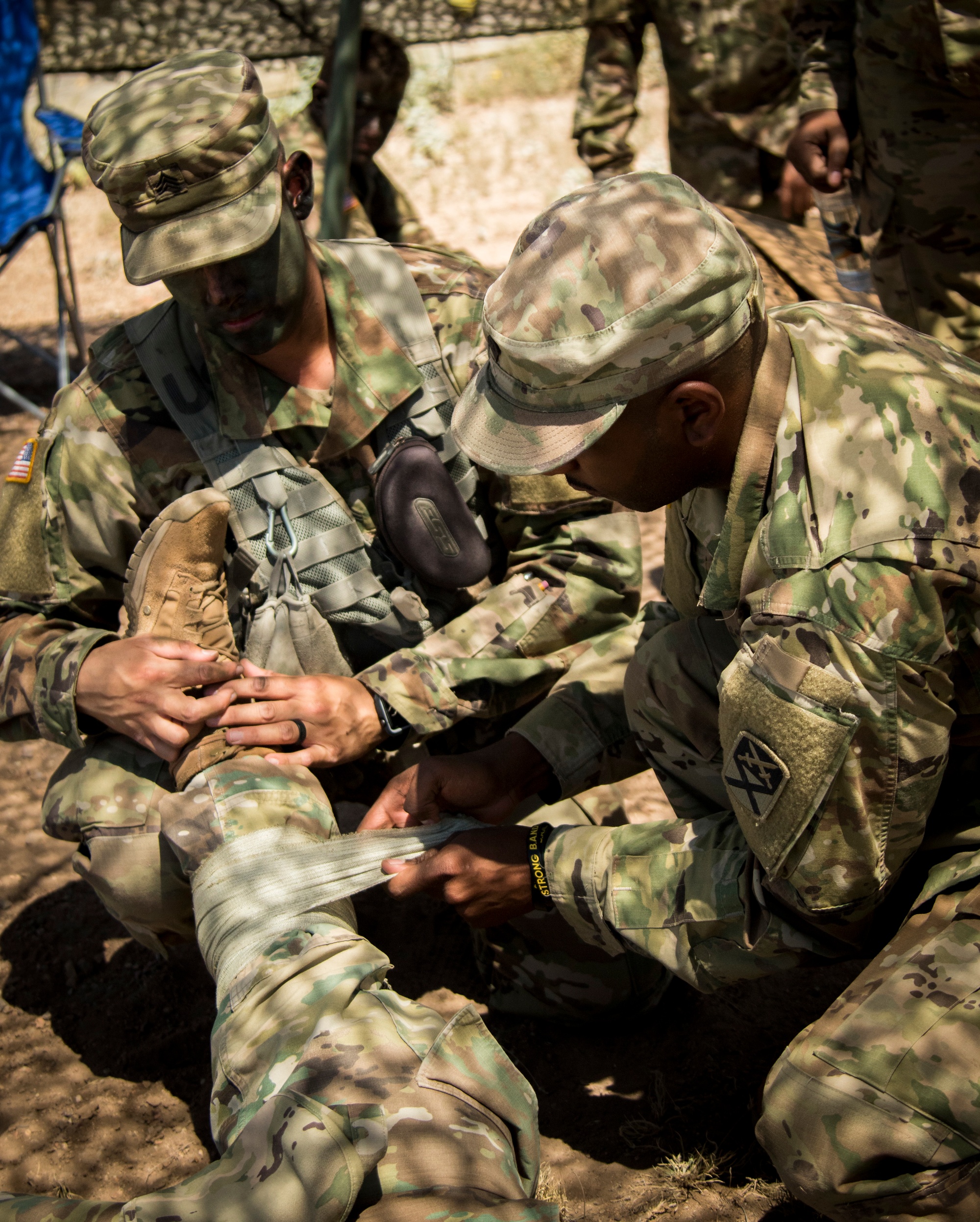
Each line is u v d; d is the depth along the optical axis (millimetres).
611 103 4777
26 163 5707
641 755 2396
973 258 3613
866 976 1722
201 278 2084
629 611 2510
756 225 3662
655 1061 2336
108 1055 2475
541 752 2285
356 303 2312
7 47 5676
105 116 2104
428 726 2311
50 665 2252
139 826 2238
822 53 3699
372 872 2033
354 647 2461
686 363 1599
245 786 2135
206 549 2211
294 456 2334
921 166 3516
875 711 1590
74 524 2348
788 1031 2375
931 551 1577
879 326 1793
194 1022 2537
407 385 2312
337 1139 1488
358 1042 1646
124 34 7277
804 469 1640
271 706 2201
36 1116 2338
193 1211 1479
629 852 1956
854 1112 1587
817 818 1659
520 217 8609
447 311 2383
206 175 2029
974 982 1632
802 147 3730
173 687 2162
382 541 2385
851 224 3688
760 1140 1707
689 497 2023
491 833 2072
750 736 1660
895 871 1744
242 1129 1576
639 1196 2039
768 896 1804
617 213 1624
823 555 1599
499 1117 1686
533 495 2375
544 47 10141
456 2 8469
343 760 2289
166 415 2332
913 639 1580
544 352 1608
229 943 1884
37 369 6566
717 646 2174
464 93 9953
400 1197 1536
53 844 3145
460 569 2324
